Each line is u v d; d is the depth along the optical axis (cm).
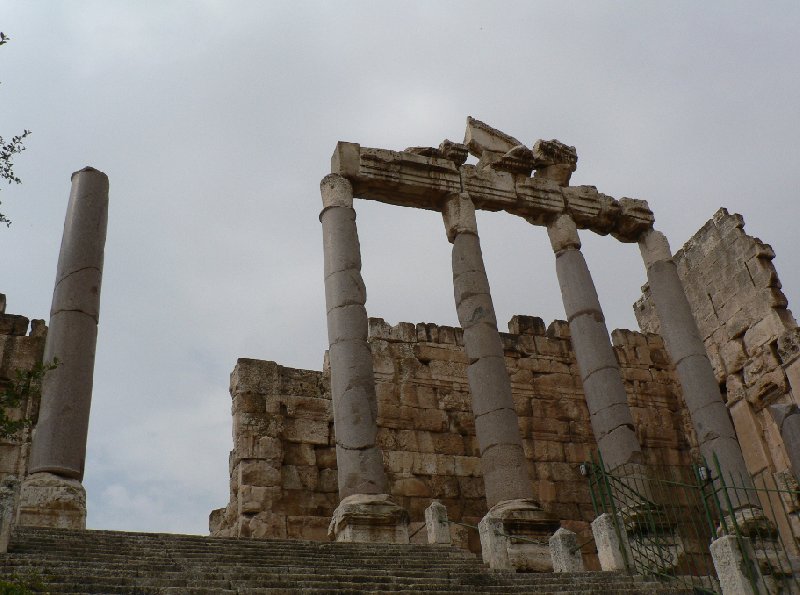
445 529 1714
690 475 2375
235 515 2381
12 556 1139
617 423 2319
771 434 2708
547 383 2953
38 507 1598
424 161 2556
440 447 2673
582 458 2845
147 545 1373
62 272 1920
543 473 2759
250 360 2569
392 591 1199
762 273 2862
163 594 1038
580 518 2722
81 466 1714
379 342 2783
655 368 3142
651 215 2812
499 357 2306
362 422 2038
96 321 1903
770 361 2755
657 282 2695
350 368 2109
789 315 2805
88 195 2050
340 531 1881
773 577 1545
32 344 2431
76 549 1260
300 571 1280
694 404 2462
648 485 2080
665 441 2981
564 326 3109
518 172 2744
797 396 2612
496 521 1585
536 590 1348
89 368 1825
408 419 2678
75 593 997
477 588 1300
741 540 1362
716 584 1469
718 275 3042
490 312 2377
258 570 1246
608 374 2400
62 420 1725
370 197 2519
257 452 2422
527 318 3086
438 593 1237
